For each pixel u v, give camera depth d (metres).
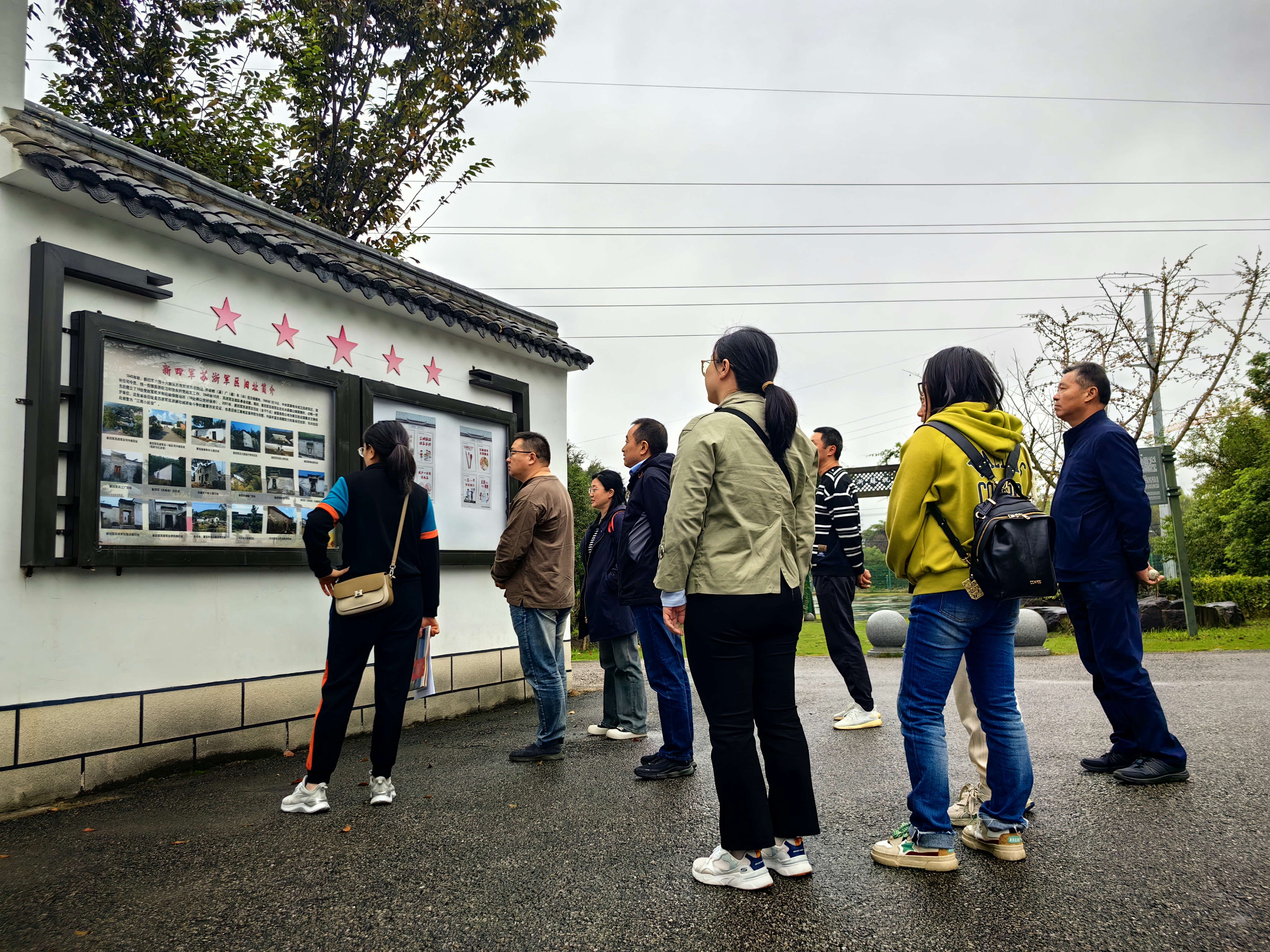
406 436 3.76
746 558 2.58
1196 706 5.21
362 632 3.48
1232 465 18.14
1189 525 18.28
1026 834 2.90
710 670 2.58
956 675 2.96
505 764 4.34
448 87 12.23
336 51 11.90
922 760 2.61
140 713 3.97
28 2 3.91
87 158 3.87
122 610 3.92
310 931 2.26
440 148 12.59
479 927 2.26
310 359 5.06
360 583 3.45
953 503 2.62
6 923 2.33
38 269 3.65
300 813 3.41
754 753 2.54
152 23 10.73
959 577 2.59
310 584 4.92
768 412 2.70
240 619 4.50
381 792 3.54
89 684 3.77
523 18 12.12
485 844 2.97
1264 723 4.59
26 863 2.82
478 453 6.34
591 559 5.21
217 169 10.48
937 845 2.58
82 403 3.72
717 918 2.28
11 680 3.49
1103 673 3.59
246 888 2.57
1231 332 14.66
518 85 12.79
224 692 4.36
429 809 3.47
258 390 4.66
